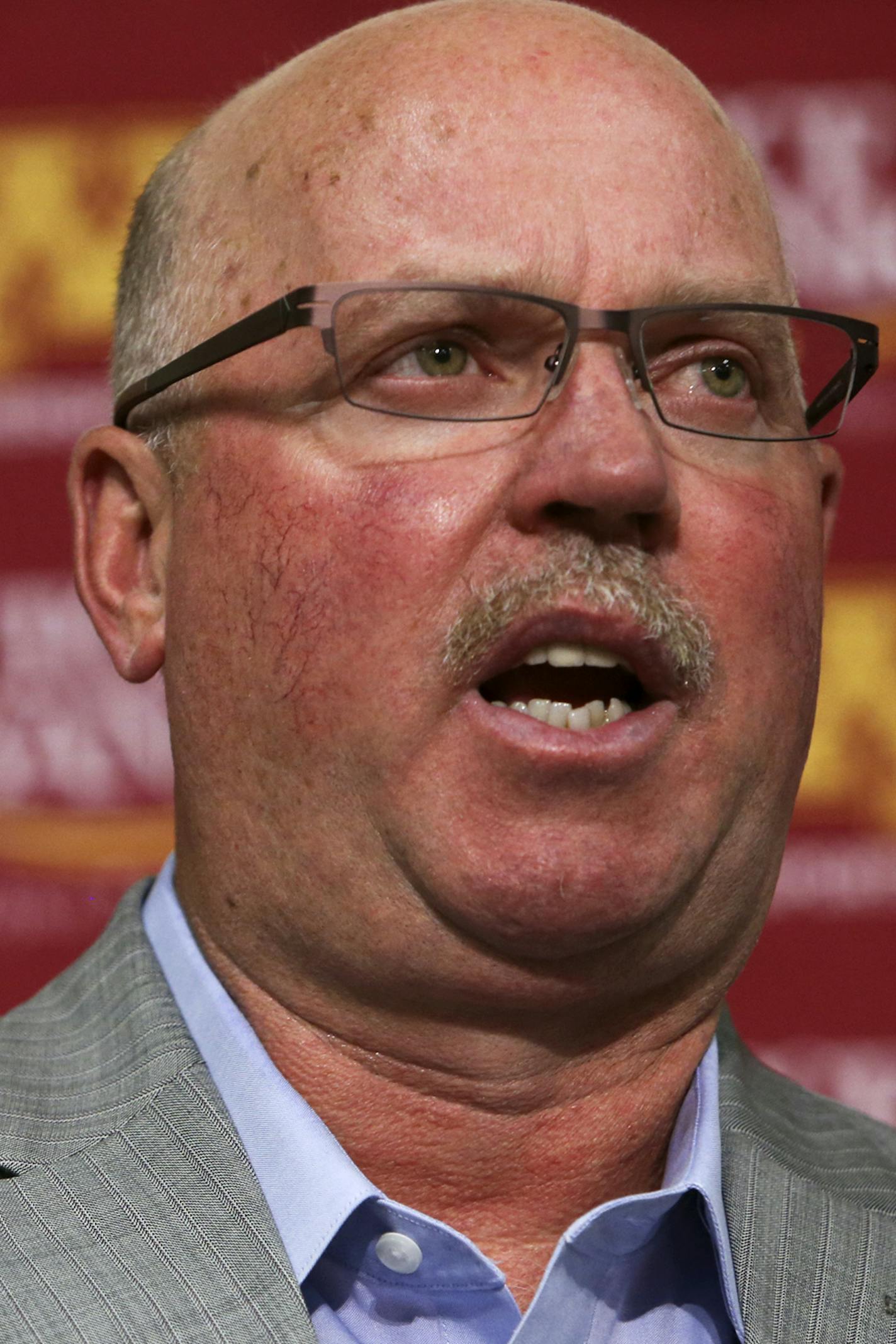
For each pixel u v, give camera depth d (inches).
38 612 317.4
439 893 166.2
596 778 165.0
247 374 177.8
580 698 181.9
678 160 180.9
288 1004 179.5
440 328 171.5
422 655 166.7
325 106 181.2
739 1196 181.2
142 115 323.3
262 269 180.4
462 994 171.0
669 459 175.0
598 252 173.5
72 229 322.0
